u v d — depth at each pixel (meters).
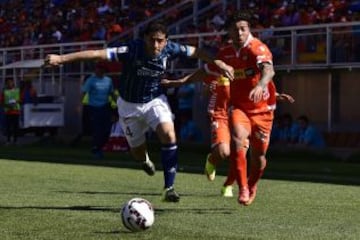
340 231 28.50
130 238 26.23
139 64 34.91
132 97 35.72
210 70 35.41
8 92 99.44
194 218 31.44
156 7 126.19
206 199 38.75
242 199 31.45
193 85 89.81
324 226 29.72
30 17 150.38
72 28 136.00
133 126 36.59
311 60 84.38
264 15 101.69
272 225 29.80
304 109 87.06
